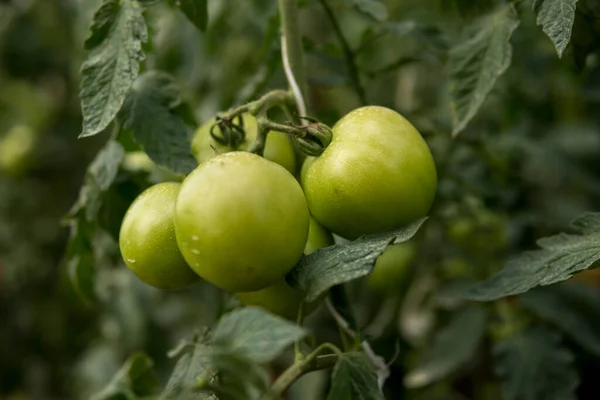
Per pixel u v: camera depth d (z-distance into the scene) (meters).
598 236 0.81
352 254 0.78
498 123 1.21
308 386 1.03
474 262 1.09
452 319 1.06
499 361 0.96
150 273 0.82
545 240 0.83
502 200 1.09
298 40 0.87
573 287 1.03
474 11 0.95
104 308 1.21
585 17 0.88
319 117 1.00
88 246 0.94
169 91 0.88
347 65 1.01
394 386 1.10
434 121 1.08
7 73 1.65
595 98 1.07
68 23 1.62
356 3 0.97
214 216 0.77
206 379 0.81
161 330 1.16
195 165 0.85
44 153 1.68
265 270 0.78
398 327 1.11
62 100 1.74
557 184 1.27
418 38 1.00
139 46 0.81
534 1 0.80
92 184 0.91
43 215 1.67
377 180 0.80
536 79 1.13
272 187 0.77
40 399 1.54
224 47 1.27
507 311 1.01
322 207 0.82
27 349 1.57
